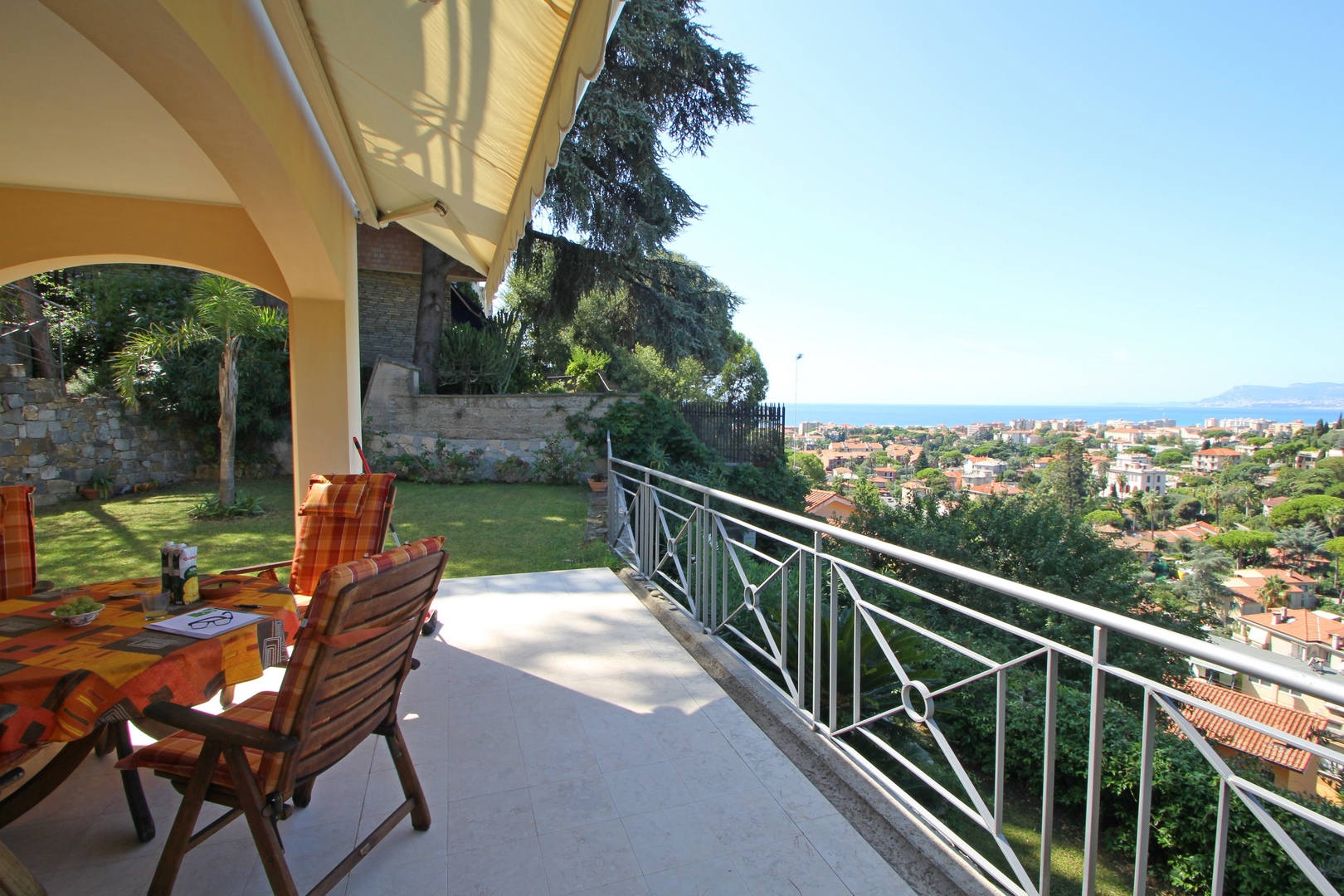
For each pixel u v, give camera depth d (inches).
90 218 146.3
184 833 54.5
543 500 374.3
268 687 112.1
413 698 107.4
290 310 159.9
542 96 80.8
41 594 80.5
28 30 82.0
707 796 80.5
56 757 64.3
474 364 496.7
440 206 153.7
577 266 482.6
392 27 79.4
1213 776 150.9
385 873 66.5
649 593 171.0
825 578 242.7
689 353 586.9
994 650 347.6
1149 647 406.9
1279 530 1502.2
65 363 390.6
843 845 71.7
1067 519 539.8
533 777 84.4
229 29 78.4
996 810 64.7
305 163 117.3
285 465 442.9
